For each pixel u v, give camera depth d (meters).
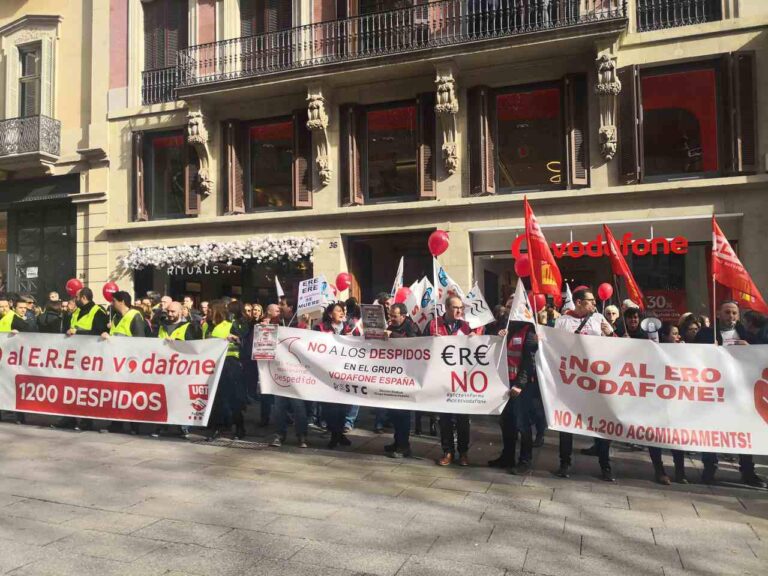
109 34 15.72
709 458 6.00
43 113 16.30
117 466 6.24
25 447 7.04
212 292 15.08
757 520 4.86
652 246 11.30
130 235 15.18
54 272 16.19
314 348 7.25
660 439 5.85
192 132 14.22
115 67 15.65
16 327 8.71
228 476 5.94
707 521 4.82
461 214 12.56
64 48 16.33
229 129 14.30
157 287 15.38
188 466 6.30
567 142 11.96
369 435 8.29
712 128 11.38
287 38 14.05
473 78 12.67
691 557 4.09
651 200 11.41
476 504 5.18
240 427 7.79
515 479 6.06
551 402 6.19
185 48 15.07
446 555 4.04
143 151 15.25
